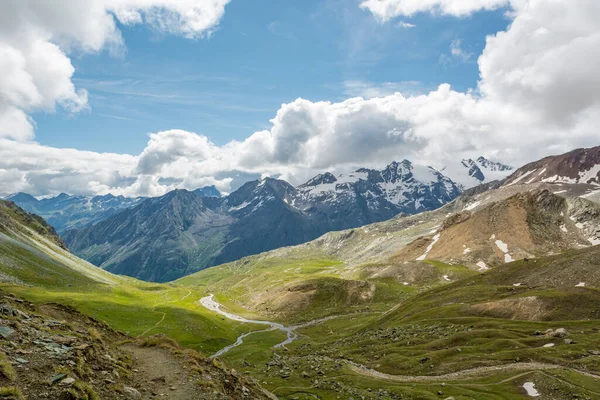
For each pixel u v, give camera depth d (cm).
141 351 3775
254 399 3175
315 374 8312
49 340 2639
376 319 15150
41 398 1814
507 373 6931
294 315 19988
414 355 8738
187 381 2908
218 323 16450
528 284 13475
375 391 6775
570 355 7312
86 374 2338
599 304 10069
